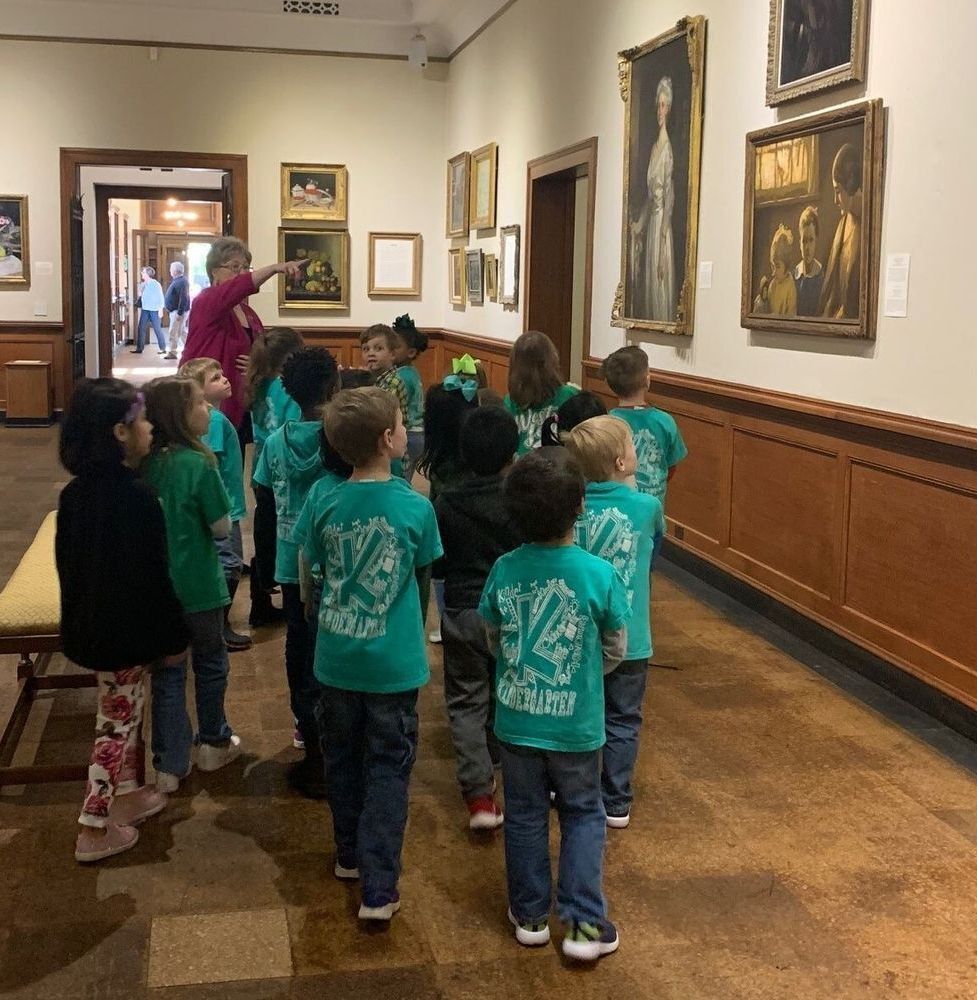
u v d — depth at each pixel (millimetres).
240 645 4688
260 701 4121
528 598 2531
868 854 3066
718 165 5684
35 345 11875
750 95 5324
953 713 3945
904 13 4133
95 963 2486
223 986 2414
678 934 2654
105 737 2908
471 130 10828
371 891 2621
